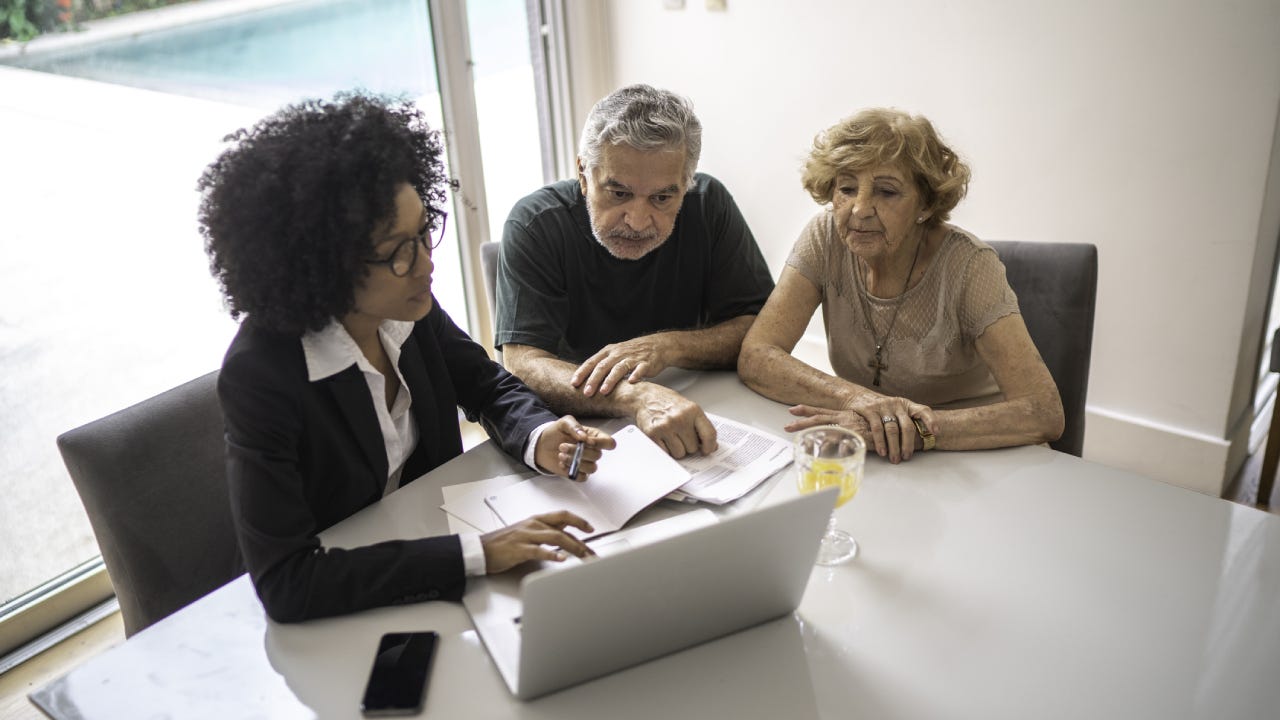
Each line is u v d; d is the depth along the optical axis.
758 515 0.79
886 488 1.20
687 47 3.03
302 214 1.00
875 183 1.40
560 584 0.73
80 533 2.08
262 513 1.00
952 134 2.55
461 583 0.99
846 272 1.60
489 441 1.39
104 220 2.00
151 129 2.06
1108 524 1.09
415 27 2.62
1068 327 1.58
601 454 1.27
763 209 3.08
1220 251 2.17
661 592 0.81
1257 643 0.88
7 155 1.80
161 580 1.19
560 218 1.72
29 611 1.93
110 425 1.16
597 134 1.50
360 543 1.09
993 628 0.91
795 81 2.81
